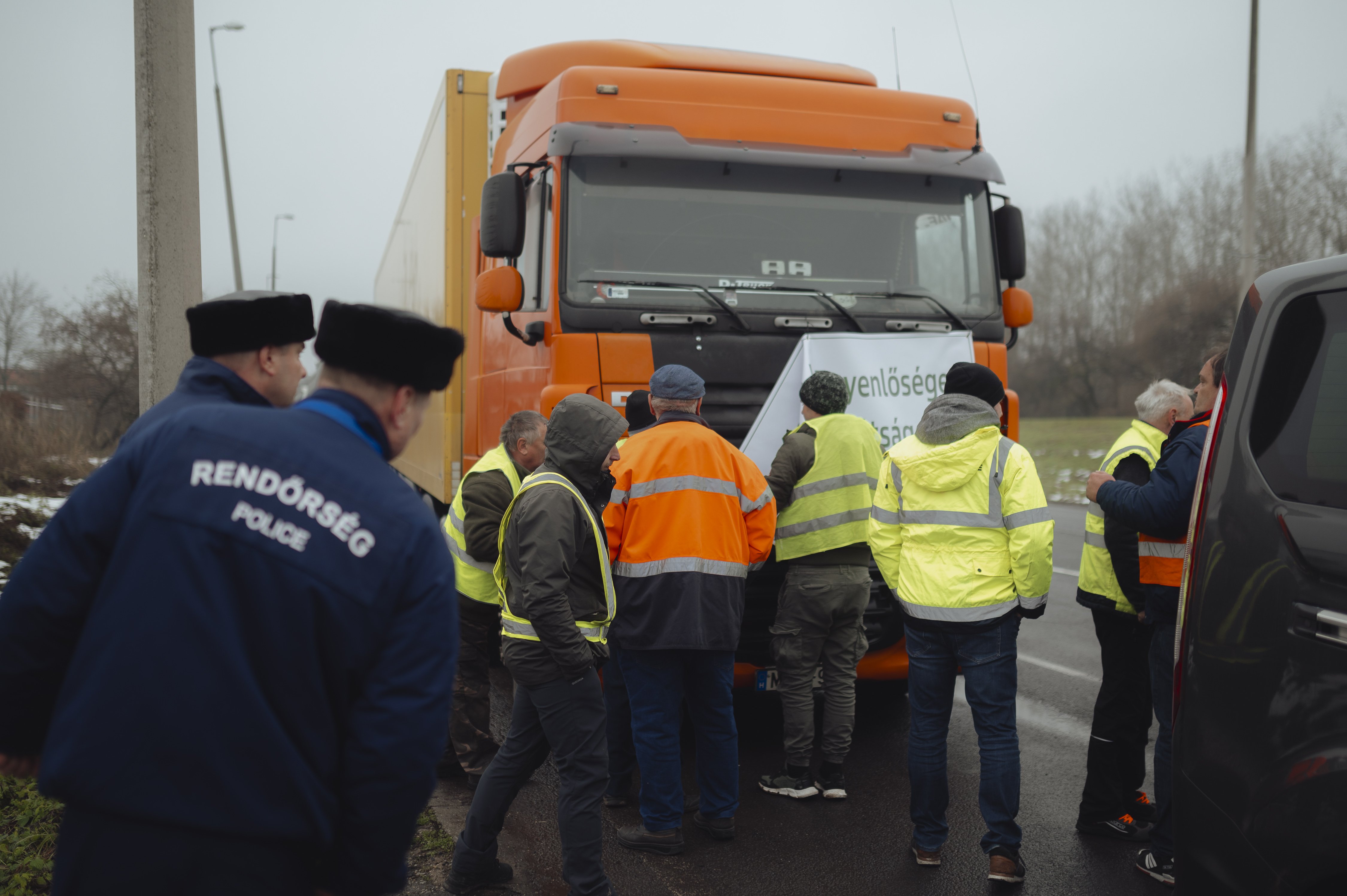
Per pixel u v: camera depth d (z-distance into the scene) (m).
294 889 1.60
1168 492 3.52
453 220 7.11
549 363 5.09
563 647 3.33
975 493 3.77
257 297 2.27
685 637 3.93
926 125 5.96
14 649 1.64
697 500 3.99
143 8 4.55
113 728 1.54
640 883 3.80
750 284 5.41
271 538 1.59
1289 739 2.23
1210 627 2.49
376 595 1.62
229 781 1.54
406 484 1.77
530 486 3.46
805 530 4.62
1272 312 2.61
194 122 4.70
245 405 2.05
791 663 4.69
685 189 5.41
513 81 6.62
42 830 3.84
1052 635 8.04
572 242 5.19
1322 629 2.19
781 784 4.73
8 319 22.33
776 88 5.72
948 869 3.93
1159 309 33.66
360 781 1.60
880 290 5.63
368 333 1.76
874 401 5.30
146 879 1.53
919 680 3.92
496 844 3.67
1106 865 3.96
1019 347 39.97
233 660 1.55
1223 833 2.41
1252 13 17.05
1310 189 28.64
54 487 13.29
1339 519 2.23
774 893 3.72
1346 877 2.10
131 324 22.58
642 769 4.11
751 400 5.23
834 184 5.64
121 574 1.60
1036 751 5.29
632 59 5.94
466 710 4.74
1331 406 2.36
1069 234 37.44
